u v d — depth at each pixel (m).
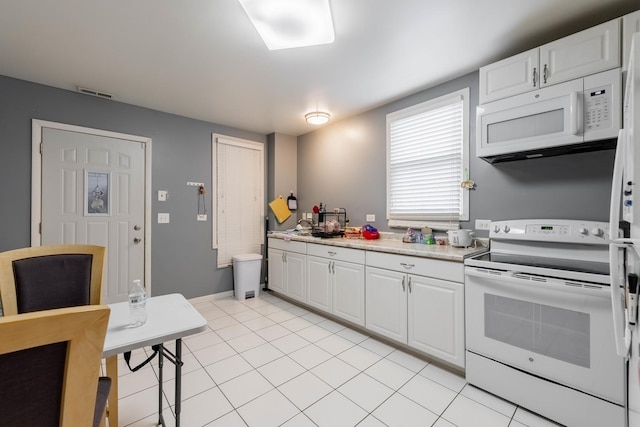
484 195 2.36
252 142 4.10
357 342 2.49
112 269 2.98
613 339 1.35
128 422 1.55
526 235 1.94
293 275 3.43
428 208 2.76
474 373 1.84
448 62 2.24
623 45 1.51
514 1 1.58
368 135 3.30
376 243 2.72
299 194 4.32
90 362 0.64
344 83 2.60
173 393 1.80
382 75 2.45
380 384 1.89
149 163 3.21
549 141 1.73
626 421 1.29
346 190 3.57
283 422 1.55
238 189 3.96
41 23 1.76
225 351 2.33
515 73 1.89
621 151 1.00
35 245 2.57
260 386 1.87
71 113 2.76
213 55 2.13
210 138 3.70
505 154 1.97
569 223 1.79
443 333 2.01
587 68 1.62
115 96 2.89
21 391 0.59
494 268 1.73
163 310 1.29
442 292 2.01
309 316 3.12
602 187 1.82
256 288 3.82
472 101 2.41
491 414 1.60
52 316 0.56
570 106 1.64
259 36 1.90
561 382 1.50
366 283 2.54
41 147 2.62
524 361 1.62
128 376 1.99
